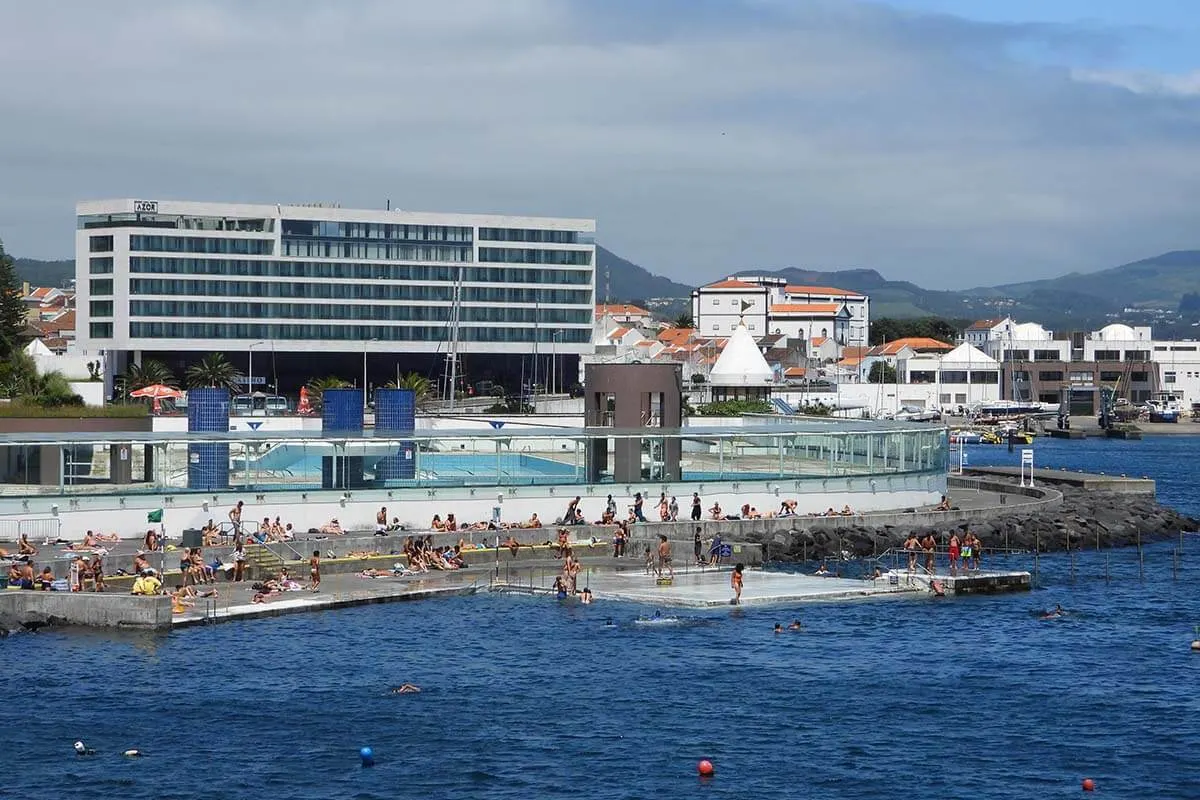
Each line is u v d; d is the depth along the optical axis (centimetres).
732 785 7288
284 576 11494
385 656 9525
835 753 7769
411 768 7500
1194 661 9719
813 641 10100
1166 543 15588
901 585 11988
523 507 13450
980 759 7688
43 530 11700
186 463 12662
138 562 10419
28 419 14950
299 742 7869
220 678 8962
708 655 9675
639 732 8081
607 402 14575
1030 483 18912
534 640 10000
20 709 8319
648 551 12419
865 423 18350
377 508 12975
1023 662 9619
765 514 14238
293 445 12962
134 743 7812
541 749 7800
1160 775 7456
